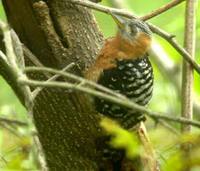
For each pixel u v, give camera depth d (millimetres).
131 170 8469
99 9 8188
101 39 8922
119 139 5457
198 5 12102
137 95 8430
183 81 8312
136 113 8156
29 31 8445
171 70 12039
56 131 8602
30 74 8438
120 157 8430
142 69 8531
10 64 6227
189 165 5316
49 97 8422
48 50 8484
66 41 8531
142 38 8727
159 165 8328
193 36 8641
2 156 6965
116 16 8953
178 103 11914
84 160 8625
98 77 8539
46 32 8398
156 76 12930
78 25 8625
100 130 8391
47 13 8352
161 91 12625
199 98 11688
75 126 8531
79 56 8570
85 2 8148
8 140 9352
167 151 5617
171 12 13125
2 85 12656
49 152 8711
